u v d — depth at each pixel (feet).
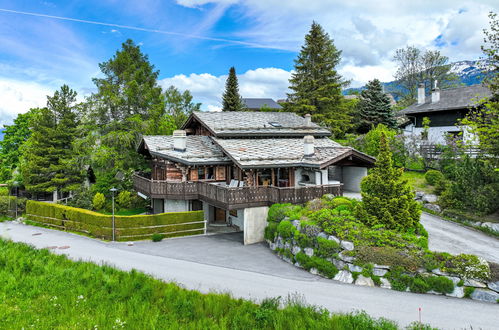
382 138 50.11
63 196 108.17
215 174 81.10
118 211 96.02
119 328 29.86
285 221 55.01
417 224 48.88
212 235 70.69
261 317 31.32
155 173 92.68
